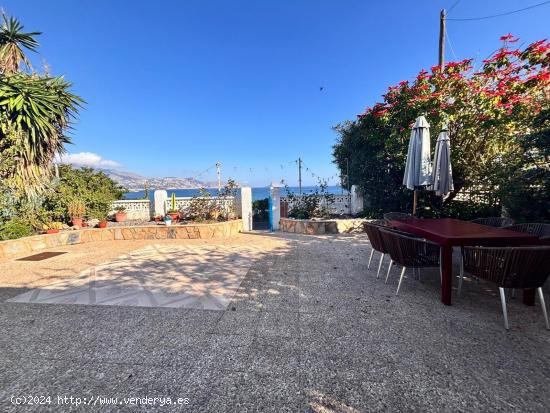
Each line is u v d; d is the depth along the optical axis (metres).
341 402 1.67
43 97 6.66
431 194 7.22
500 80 5.66
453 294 3.29
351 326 2.57
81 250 6.04
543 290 3.28
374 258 5.00
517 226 3.91
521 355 2.10
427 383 1.81
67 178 8.59
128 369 1.99
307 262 4.79
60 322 2.70
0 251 5.43
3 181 6.14
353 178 9.00
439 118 5.92
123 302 3.16
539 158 4.71
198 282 3.82
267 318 2.75
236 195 9.19
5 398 1.72
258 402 1.67
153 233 7.50
